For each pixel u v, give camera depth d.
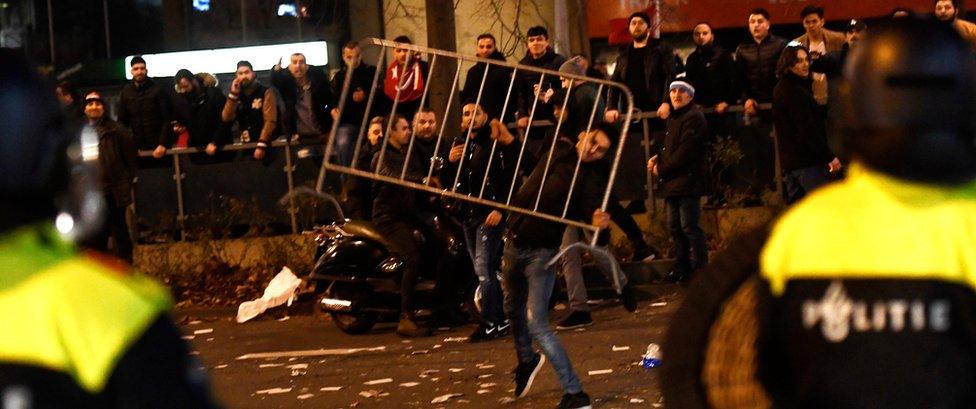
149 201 14.77
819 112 11.70
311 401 8.61
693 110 11.98
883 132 2.39
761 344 2.44
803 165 11.66
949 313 2.28
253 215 14.48
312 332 11.51
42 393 2.05
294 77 14.54
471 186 10.07
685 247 12.27
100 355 2.06
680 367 2.51
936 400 2.27
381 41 9.27
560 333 10.59
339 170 8.95
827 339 2.33
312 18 18.44
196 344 11.25
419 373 9.36
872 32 2.47
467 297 10.75
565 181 7.75
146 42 19.34
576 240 10.73
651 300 11.90
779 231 2.46
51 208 2.23
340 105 9.09
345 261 11.02
